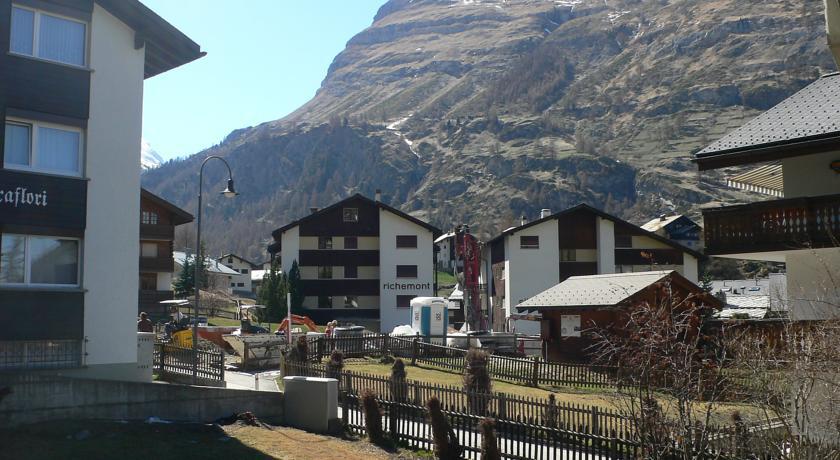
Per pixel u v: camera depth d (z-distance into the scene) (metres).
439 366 32.41
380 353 35.28
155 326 47.75
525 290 62.94
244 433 17.91
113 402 17.61
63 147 19.83
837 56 16.92
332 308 69.56
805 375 13.15
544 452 17.25
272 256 80.00
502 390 26.48
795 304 19.69
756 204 20.17
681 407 13.73
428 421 18.47
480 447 16.95
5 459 14.12
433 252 71.00
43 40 19.59
